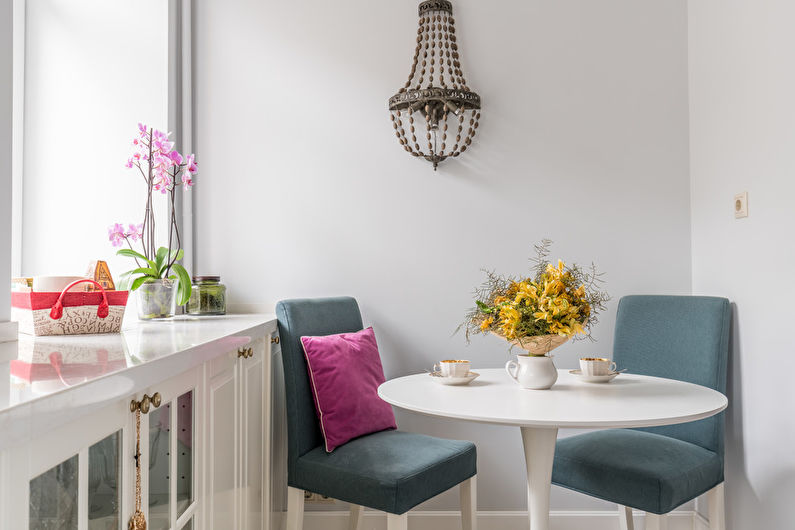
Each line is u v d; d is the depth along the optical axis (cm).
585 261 251
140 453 106
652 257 251
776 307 189
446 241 251
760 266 197
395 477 173
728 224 219
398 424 250
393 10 253
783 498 187
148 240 226
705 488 188
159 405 112
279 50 253
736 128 212
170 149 203
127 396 94
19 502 71
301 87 253
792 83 178
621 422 135
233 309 249
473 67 252
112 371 90
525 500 247
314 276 251
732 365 217
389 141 251
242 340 167
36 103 231
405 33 252
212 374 150
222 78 253
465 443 204
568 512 248
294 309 212
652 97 252
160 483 117
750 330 204
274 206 251
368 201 251
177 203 238
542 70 252
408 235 251
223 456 160
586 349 250
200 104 252
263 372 209
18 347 122
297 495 198
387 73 252
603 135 252
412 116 247
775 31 186
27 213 229
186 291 211
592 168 252
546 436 165
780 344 187
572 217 251
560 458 198
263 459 209
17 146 227
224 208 251
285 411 248
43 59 232
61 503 81
